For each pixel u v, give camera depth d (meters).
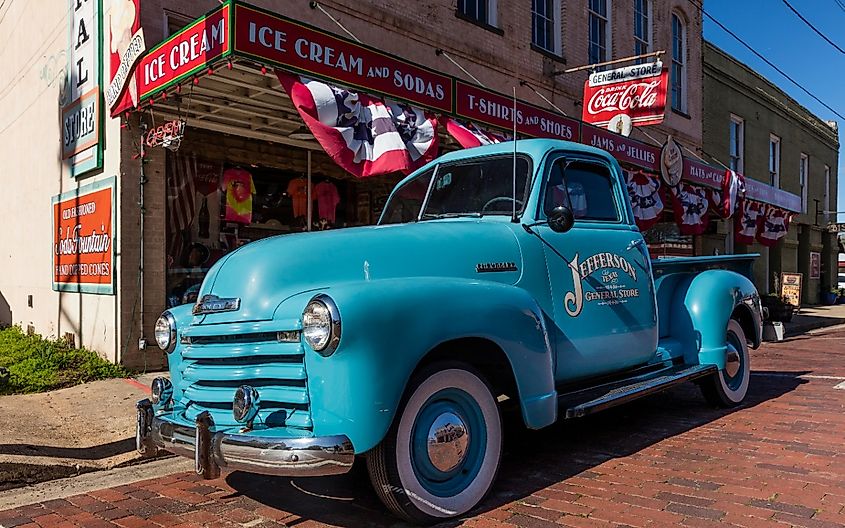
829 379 8.16
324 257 3.71
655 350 5.53
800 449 4.89
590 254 4.91
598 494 4.01
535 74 13.91
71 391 7.28
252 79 7.38
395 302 3.37
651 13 17.75
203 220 9.18
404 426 3.40
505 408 4.29
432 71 8.37
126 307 8.26
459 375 3.69
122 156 8.25
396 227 4.20
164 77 7.14
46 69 10.84
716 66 20.48
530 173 4.71
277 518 3.80
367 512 3.83
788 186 24.73
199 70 6.64
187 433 3.52
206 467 3.33
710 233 19.22
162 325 4.12
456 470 3.68
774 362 10.13
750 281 6.90
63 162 10.15
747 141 22.06
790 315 17.23
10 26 12.66
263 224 9.99
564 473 4.46
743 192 15.29
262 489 4.34
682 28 19.19
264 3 9.12
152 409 3.93
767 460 4.63
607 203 5.34
